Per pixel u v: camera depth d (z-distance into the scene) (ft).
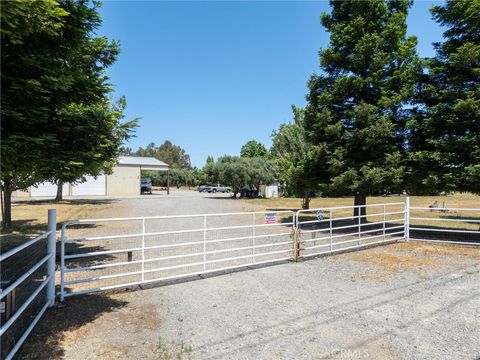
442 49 39.60
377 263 26.00
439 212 70.28
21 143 13.03
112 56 26.17
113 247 31.94
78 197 114.21
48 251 16.06
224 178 117.39
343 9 48.11
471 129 35.94
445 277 22.21
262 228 45.91
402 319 15.28
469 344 12.90
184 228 44.88
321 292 19.06
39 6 10.85
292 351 12.28
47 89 14.14
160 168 143.02
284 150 80.28
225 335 13.55
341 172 44.09
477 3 34.32
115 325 14.35
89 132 16.81
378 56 43.34
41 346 12.26
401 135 42.42
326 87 48.78
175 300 17.63
